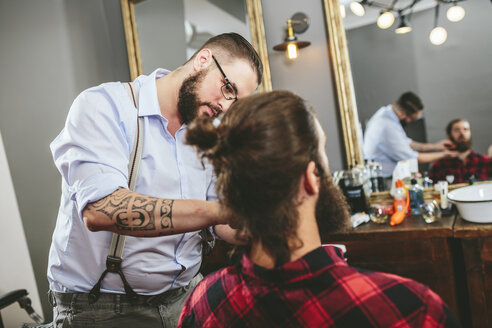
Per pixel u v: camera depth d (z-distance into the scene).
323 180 0.65
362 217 1.89
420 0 1.98
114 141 1.07
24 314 2.70
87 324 1.19
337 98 2.19
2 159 2.71
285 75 2.26
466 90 1.97
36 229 2.71
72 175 0.99
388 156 2.12
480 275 1.63
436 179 2.06
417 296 0.56
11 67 2.64
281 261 0.61
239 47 1.16
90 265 1.17
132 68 2.46
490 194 1.83
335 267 0.59
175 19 2.37
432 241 1.69
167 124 1.24
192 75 1.17
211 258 2.00
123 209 0.90
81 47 2.54
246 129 0.58
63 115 2.58
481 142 1.98
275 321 0.60
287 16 2.22
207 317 0.69
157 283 1.21
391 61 2.06
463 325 1.84
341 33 2.11
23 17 2.59
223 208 0.69
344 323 0.56
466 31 1.93
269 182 0.59
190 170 1.24
